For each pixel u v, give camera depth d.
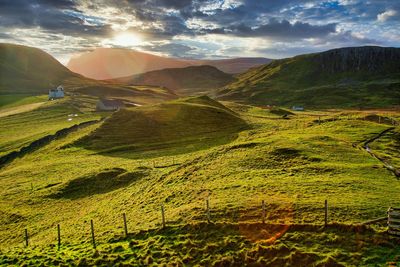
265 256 23.52
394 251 22.12
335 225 25.58
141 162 77.19
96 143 102.62
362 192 32.62
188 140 104.12
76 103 195.50
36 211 52.59
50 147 103.88
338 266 21.34
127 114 123.94
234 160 50.66
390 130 68.50
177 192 42.09
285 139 60.44
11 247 35.94
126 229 31.12
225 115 130.88
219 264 23.58
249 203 31.89
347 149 51.81
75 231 36.81
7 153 99.31
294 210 29.14
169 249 26.61
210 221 29.25
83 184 62.16
